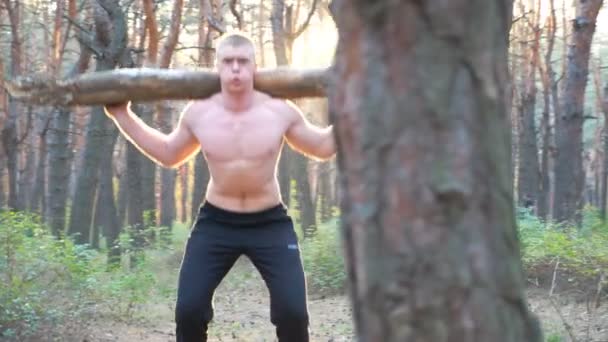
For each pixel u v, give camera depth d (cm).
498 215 156
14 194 1742
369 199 157
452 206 153
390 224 155
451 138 153
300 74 443
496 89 157
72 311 739
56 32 1859
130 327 775
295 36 1762
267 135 445
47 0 2283
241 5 2180
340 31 160
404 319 155
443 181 152
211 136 445
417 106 153
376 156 156
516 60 2703
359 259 159
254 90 450
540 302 823
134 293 847
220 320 884
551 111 3319
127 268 1211
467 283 153
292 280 448
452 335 153
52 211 1487
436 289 154
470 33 153
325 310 949
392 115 154
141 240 1448
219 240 451
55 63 1814
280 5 1770
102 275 891
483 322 154
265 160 447
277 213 456
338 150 164
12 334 663
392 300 156
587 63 1519
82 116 2580
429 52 153
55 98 430
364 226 157
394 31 154
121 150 2988
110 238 1881
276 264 450
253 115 446
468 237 153
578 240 995
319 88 443
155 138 452
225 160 445
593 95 4028
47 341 677
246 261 1380
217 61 444
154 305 909
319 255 1129
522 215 1180
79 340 692
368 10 155
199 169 1936
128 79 430
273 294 449
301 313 446
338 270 1094
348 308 952
